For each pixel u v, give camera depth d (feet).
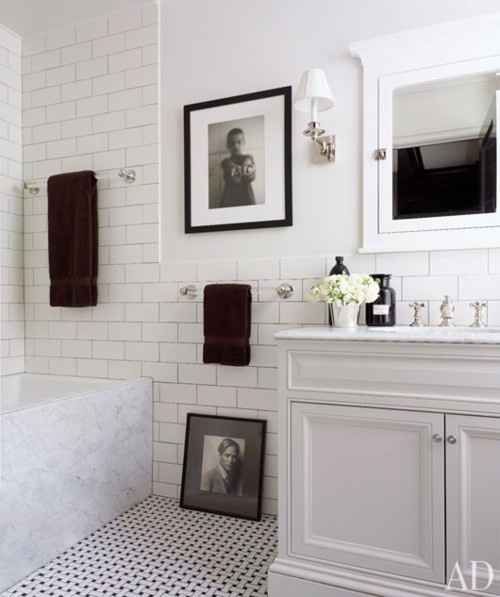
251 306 7.13
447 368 4.39
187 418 7.52
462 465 4.33
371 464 4.68
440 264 6.22
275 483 6.98
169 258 7.79
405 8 6.45
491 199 6.01
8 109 8.65
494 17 5.97
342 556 4.75
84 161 8.40
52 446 5.92
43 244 8.74
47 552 5.75
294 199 6.99
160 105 7.88
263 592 5.12
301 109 6.31
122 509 7.12
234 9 7.43
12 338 8.66
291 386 4.99
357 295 5.70
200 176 7.53
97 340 8.27
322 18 6.89
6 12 8.15
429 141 6.30
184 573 5.48
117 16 8.18
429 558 4.42
